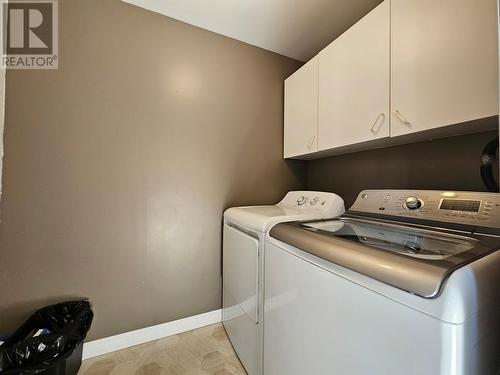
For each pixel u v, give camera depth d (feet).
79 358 4.02
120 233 4.69
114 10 4.61
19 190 3.94
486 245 2.12
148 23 4.91
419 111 3.16
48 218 4.13
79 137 4.34
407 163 4.54
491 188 3.27
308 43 6.08
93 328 4.45
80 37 4.34
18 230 3.93
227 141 5.80
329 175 6.34
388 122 3.56
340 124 4.46
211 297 5.59
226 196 5.78
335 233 2.90
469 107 2.68
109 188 4.58
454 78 2.80
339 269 2.16
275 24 5.36
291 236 2.85
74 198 4.31
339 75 4.47
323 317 2.33
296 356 2.72
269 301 3.33
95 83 4.45
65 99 4.24
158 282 5.03
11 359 3.07
